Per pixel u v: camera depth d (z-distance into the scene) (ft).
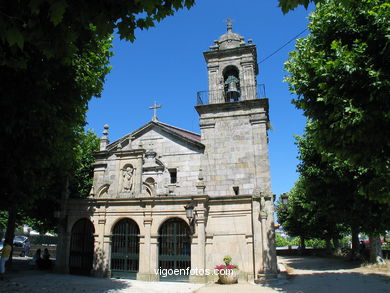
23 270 63.41
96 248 57.57
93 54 45.34
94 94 50.93
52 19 14.29
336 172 64.69
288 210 130.93
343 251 115.24
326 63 30.83
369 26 29.22
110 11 17.99
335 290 45.11
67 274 58.29
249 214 55.47
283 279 54.70
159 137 75.31
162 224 56.70
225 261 52.65
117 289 44.96
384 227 65.36
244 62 76.07
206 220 56.39
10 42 14.87
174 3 18.35
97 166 75.56
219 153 70.03
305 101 36.86
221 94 75.15
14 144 30.91
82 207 60.49
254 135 69.00
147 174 72.74
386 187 33.09
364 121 27.48
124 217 57.88
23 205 36.94
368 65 27.45
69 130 43.50
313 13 37.35
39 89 28.35
